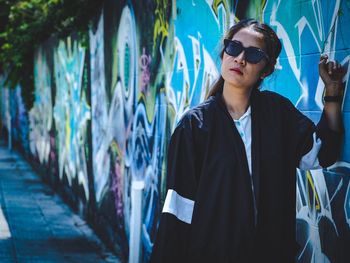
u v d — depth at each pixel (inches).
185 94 191.5
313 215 127.5
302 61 128.2
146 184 232.4
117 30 278.5
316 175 125.7
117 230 276.1
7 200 425.7
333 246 119.3
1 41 636.7
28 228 327.9
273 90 141.4
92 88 338.3
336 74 112.3
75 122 393.1
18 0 550.6
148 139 230.5
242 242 104.2
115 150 284.2
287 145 107.9
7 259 255.8
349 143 111.3
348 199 113.0
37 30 506.9
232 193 104.7
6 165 669.3
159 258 105.8
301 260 133.3
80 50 372.5
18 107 800.3
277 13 137.8
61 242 297.4
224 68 109.0
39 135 585.0
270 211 104.4
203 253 106.2
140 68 242.2
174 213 106.2
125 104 266.4
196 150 107.3
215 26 169.2
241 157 104.4
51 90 499.8
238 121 107.2
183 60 193.5
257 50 107.1
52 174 497.0
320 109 121.6
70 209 396.2
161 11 215.0
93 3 319.3
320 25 121.2
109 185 295.6
